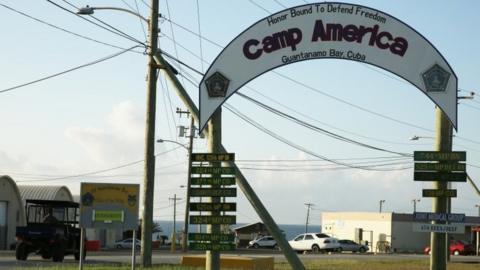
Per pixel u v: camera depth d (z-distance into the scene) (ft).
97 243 193.77
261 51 64.39
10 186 182.39
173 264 99.30
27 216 113.50
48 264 98.12
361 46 63.57
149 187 87.71
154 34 88.22
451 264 151.64
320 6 63.67
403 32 63.26
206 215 65.21
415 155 64.13
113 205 65.62
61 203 113.19
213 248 65.10
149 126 88.22
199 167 65.36
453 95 62.75
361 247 221.05
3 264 97.25
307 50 63.87
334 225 315.37
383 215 291.17
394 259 160.15
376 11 63.41
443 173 63.46
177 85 85.87
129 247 242.17
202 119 65.00
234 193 64.90
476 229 254.27
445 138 64.23
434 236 65.46
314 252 214.69
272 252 191.21
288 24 64.08
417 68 63.21
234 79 64.69
